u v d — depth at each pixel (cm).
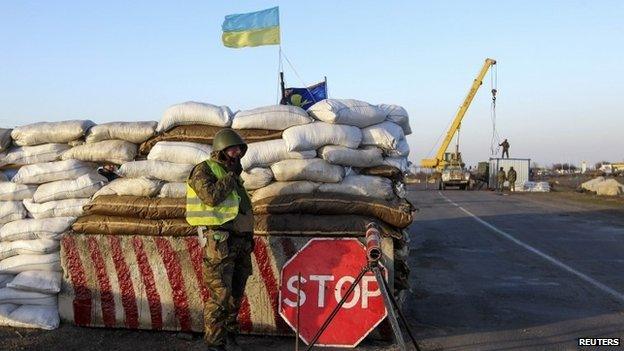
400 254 563
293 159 557
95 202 570
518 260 1012
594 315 638
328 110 556
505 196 3394
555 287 784
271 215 552
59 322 579
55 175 594
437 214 2042
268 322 548
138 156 607
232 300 512
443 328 588
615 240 1286
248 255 517
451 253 1101
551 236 1364
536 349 521
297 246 547
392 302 473
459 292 756
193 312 555
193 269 555
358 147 577
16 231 579
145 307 562
